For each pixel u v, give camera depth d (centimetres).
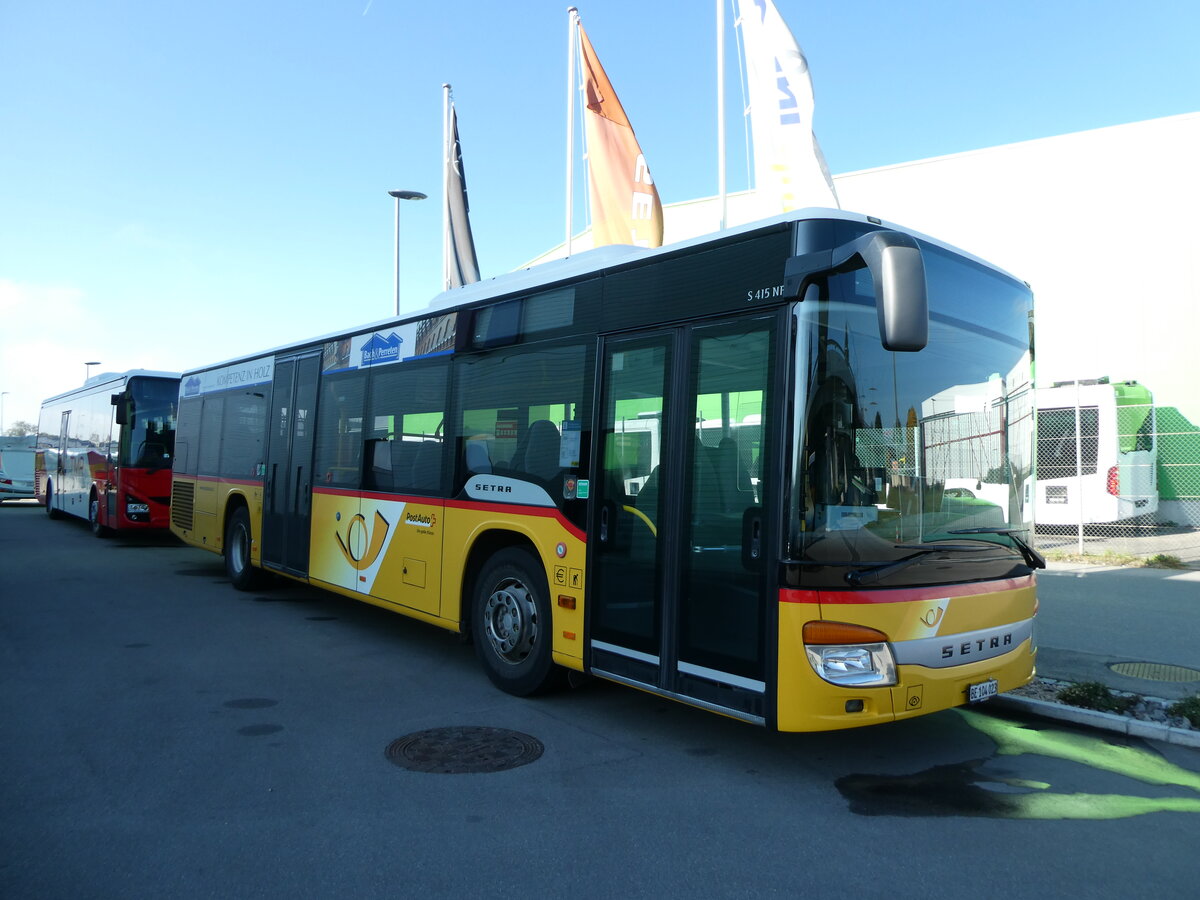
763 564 436
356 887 337
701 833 393
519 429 620
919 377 472
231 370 1147
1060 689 617
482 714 574
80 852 363
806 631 418
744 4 1191
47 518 2230
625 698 619
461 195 1831
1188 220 1939
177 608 948
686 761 491
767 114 1166
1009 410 532
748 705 439
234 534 1091
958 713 600
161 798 422
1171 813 423
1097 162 2034
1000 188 2153
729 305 472
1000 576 495
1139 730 545
